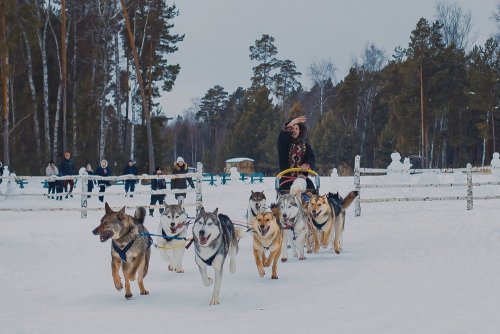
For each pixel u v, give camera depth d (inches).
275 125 2551.7
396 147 2278.5
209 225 286.2
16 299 295.7
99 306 278.7
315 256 416.2
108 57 1809.8
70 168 1026.1
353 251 431.2
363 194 885.2
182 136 4416.8
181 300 290.7
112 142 1844.2
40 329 235.0
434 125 2342.5
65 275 362.3
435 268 331.6
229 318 245.0
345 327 216.8
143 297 299.6
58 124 1670.8
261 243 337.4
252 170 2326.5
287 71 3248.0
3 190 1040.2
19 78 1670.8
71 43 1774.1
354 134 2608.3
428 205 764.0
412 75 2181.3
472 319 218.8
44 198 1002.7
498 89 2101.4
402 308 241.1
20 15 1366.9
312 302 263.3
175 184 820.0
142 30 1766.7
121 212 297.6
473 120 2374.5
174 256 374.0
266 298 286.5
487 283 283.4
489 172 1321.4
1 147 1531.7
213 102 4416.8
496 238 449.4
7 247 484.7
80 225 628.4
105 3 1707.7
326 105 3253.0
